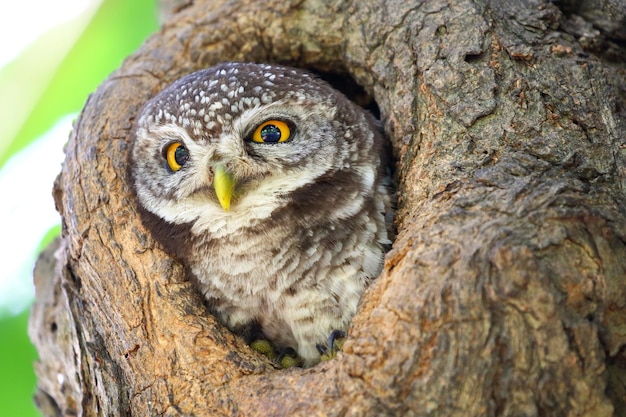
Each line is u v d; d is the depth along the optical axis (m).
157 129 6.64
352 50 7.54
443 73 6.52
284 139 6.48
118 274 6.54
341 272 6.33
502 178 5.71
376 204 6.51
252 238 6.42
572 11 6.94
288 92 6.52
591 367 4.91
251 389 5.66
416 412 4.99
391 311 5.27
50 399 8.19
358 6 7.50
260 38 7.91
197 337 6.11
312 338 6.50
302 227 6.38
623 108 6.27
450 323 5.05
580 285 5.06
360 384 5.18
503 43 6.50
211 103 6.43
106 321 6.45
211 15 8.02
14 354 9.88
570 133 6.00
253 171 6.37
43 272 8.20
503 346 4.97
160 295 6.37
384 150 6.93
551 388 4.90
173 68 7.78
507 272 5.07
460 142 6.21
